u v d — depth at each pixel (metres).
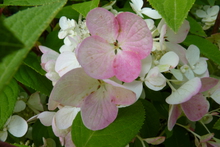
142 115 0.27
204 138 0.31
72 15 0.32
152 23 0.27
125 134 0.27
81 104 0.26
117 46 0.25
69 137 0.28
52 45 0.32
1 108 0.28
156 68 0.25
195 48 0.28
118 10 0.33
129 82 0.25
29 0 0.28
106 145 0.26
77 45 0.26
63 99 0.25
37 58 0.30
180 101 0.26
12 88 0.29
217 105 0.37
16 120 0.31
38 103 0.33
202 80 0.27
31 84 0.29
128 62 0.25
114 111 0.26
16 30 0.18
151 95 0.32
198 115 0.28
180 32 0.27
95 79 0.25
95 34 0.25
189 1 0.24
